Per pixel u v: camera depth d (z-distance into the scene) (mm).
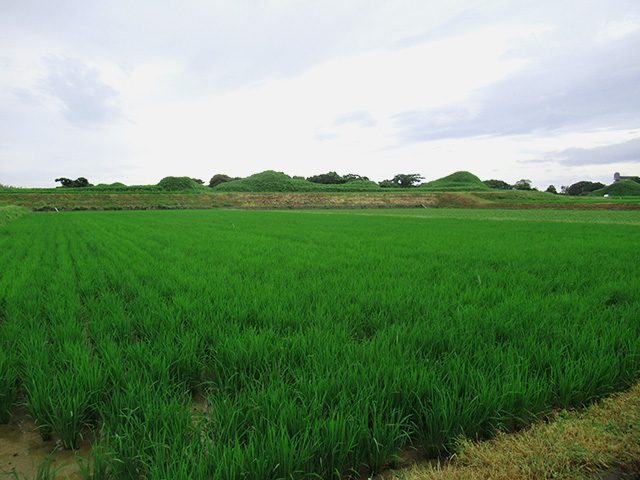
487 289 5508
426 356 3127
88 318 4570
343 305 4801
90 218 30016
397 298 4969
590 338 3455
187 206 62562
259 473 1909
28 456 2344
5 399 2676
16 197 52750
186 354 3150
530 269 7352
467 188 97500
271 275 6684
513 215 38781
